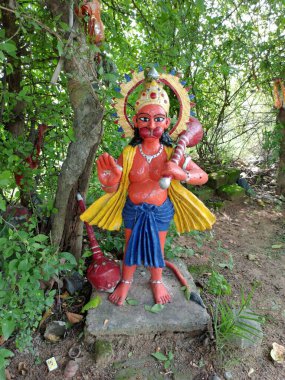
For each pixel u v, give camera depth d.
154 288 2.34
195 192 4.39
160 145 2.08
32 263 2.10
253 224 3.96
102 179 1.99
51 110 2.38
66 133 2.26
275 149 4.59
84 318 2.29
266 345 2.23
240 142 5.72
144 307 2.26
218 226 3.88
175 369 2.04
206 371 2.03
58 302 2.38
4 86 2.10
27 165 2.30
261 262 3.19
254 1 3.68
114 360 2.08
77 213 2.41
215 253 3.27
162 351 2.14
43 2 2.00
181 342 2.18
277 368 2.08
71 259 2.19
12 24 2.24
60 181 2.20
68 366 2.02
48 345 2.16
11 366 2.03
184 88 2.07
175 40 2.67
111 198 2.16
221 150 5.22
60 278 2.47
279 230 3.83
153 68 1.91
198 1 2.37
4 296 1.95
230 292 2.59
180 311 2.24
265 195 4.68
